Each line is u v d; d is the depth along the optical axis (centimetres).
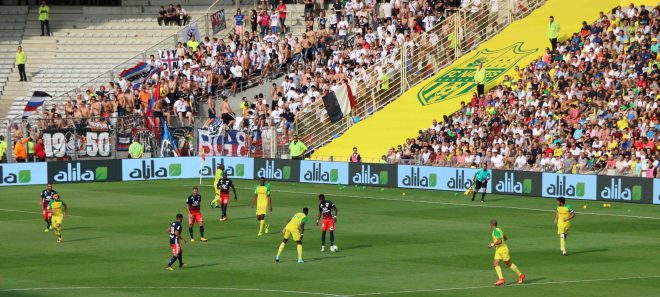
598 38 10738
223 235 7575
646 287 5812
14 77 13000
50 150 11025
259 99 11512
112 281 5978
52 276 6125
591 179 9062
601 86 10075
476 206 8931
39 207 9050
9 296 5594
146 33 13475
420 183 9956
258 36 12656
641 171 8994
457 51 12081
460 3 12444
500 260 5903
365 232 7656
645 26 10725
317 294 5631
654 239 7331
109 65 13100
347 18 12562
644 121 9406
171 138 11288
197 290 5738
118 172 10881
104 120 11181
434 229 7769
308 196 9625
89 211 8738
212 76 11969
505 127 10100
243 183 10600
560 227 6769
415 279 6025
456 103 11144
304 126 11281
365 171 10219
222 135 11225
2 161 10838
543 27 11994
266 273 6206
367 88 11588
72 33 13550
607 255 6750
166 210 8800
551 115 9931
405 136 10862
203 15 13212
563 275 6138
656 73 10094
